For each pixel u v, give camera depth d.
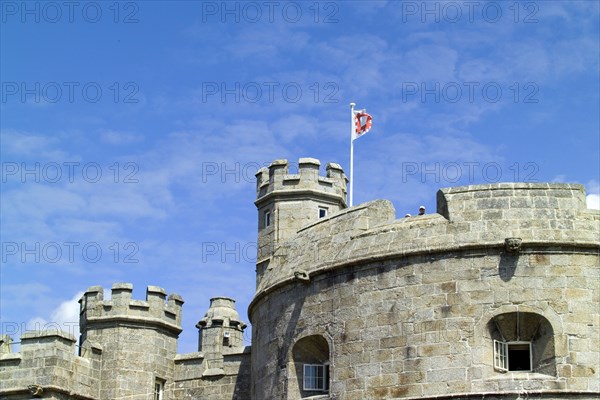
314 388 90.62
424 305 83.94
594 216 84.44
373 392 84.25
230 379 109.50
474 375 81.00
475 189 85.94
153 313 112.88
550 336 81.12
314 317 89.94
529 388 79.88
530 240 82.69
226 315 136.50
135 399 109.50
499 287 82.50
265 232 111.62
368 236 88.69
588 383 79.75
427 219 86.75
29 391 103.75
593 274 82.44
